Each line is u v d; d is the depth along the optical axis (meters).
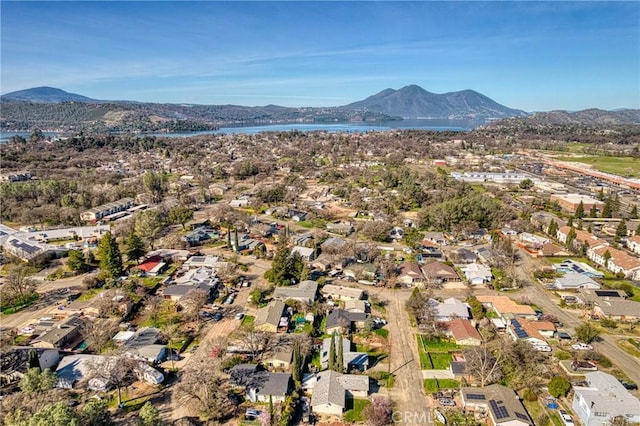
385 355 58.47
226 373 53.56
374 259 91.62
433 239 107.12
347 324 63.97
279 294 74.06
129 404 47.91
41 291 78.38
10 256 95.25
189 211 121.81
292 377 51.84
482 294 77.81
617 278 83.81
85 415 39.88
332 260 90.12
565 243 103.19
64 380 50.75
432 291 79.44
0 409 41.81
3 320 67.62
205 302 71.88
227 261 91.00
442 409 47.25
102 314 68.06
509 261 92.31
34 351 51.78
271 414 44.81
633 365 55.78
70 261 85.75
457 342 61.22
